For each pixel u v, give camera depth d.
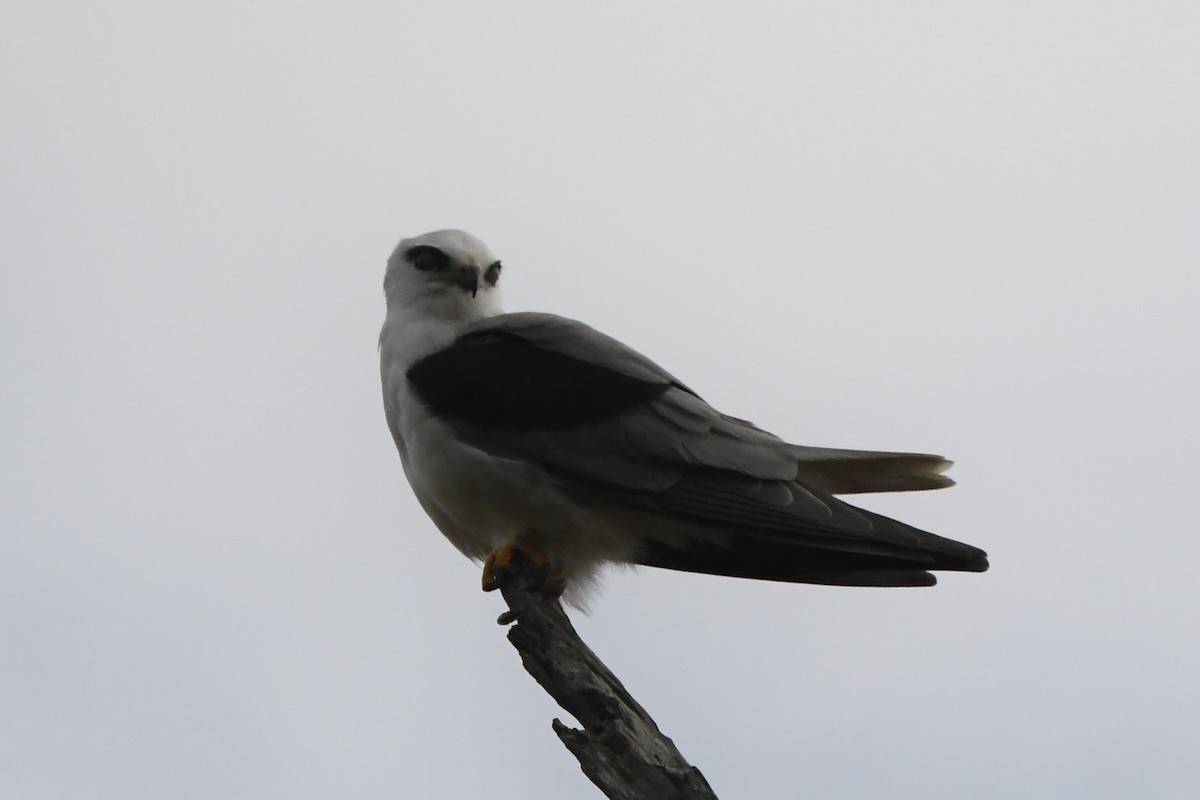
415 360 10.70
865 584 10.09
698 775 7.24
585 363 10.26
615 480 9.84
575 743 7.39
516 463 9.87
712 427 10.14
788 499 9.76
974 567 9.20
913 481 10.30
